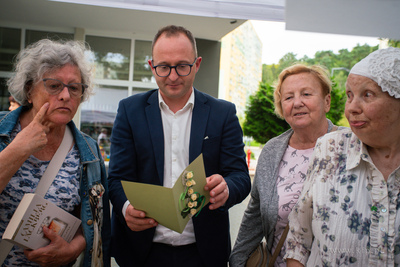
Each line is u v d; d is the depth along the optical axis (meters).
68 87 1.45
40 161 1.52
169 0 1.34
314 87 1.77
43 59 1.42
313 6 0.92
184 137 1.87
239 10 1.34
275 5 1.32
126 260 1.92
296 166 1.79
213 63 9.20
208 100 1.96
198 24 7.93
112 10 7.46
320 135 1.81
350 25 0.93
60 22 8.42
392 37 0.94
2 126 1.46
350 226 1.15
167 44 1.65
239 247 1.93
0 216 1.41
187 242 1.85
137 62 9.30
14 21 8.50
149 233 1.81
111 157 1.91
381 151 1.19
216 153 1.87
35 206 1.33
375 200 1.14
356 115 1.13
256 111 15.33
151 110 1.88
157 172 1.83
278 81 1.93
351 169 1.22
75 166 1.61
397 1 0.92
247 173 1.92
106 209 1.81
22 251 1.46
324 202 1.23
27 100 1.53
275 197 1.75
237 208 6.02
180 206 1.38
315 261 1.28
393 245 1.08
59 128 1.60
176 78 1.67
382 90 1.06
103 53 9.14
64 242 1.43
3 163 1.26
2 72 8.56
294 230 1.40
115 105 9.26
